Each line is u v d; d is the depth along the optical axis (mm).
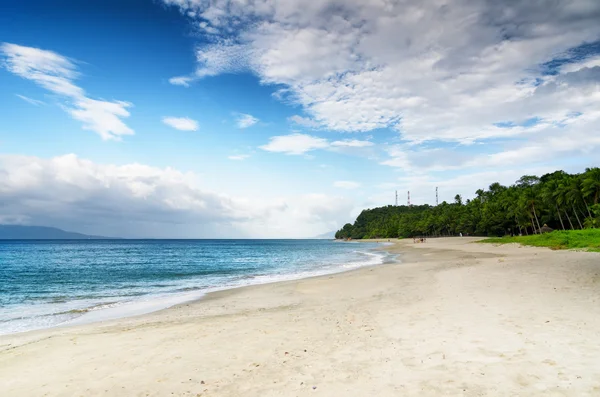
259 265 45750
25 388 6918
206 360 8078
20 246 143250
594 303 11023
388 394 5848
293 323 11438
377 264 37844
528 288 14391
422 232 150000
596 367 6207
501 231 96062
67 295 21688
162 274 34750
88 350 9258
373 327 10203
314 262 48125
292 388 6348
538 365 6480
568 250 34469
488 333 8617
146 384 6883
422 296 14820
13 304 18562
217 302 17672
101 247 132000
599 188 57594
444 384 6039
